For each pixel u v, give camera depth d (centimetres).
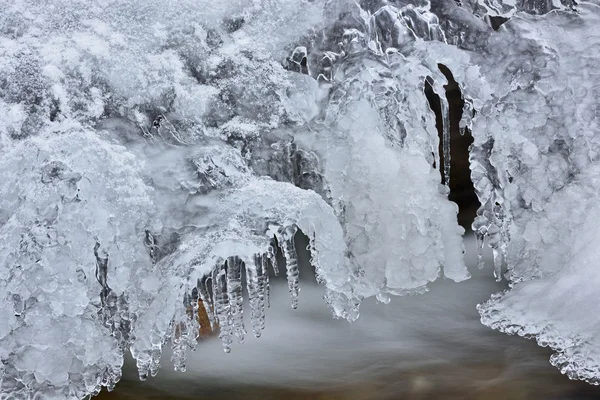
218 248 432
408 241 525
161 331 423
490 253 692
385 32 528
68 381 396
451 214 547
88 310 408
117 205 420
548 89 530
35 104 430
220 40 481
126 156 431
